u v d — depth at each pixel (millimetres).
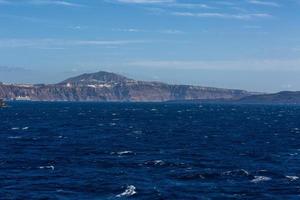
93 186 45688
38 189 44312
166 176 51281
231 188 45531
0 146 80125
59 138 97312
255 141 94062
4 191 43312
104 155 68500
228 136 105500
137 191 43688
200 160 63906
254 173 53469
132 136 103375
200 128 131500
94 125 142625
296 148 81688
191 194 42875
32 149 76062
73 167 56969
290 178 50656
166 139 96250
